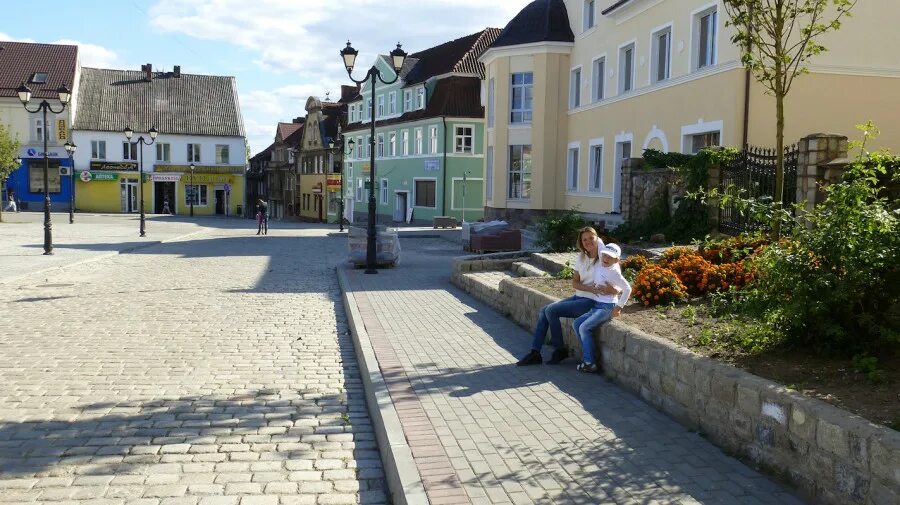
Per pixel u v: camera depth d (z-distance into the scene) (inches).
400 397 255.9
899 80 709.3
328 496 194.7
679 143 821.9
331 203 2694.4
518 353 334.6
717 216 586.2
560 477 183.9
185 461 216.8
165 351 363.9
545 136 1218.6
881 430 151.9
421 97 2047.2
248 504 188.1
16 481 199.3
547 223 653.3
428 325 410.3
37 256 869.2
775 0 321.1
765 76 333.7
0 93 2395.4
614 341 278.8
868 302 218.1
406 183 2118.6
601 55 1070.4
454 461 194.7
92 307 505.7
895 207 221.0
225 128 2728.8
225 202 2753.4
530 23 1242.6
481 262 606.9
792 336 228.4
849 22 692.7
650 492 174.9
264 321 457.1
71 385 296.4
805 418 171.3
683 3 809.5
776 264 220.7
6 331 411.8
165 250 1047.6
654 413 238.4
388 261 759.1
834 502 161.2
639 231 667.4
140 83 2728.8
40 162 2456.9
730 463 193.2
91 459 216.5
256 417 259.8
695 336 266.8
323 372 327.9
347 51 703.1
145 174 2610.7
